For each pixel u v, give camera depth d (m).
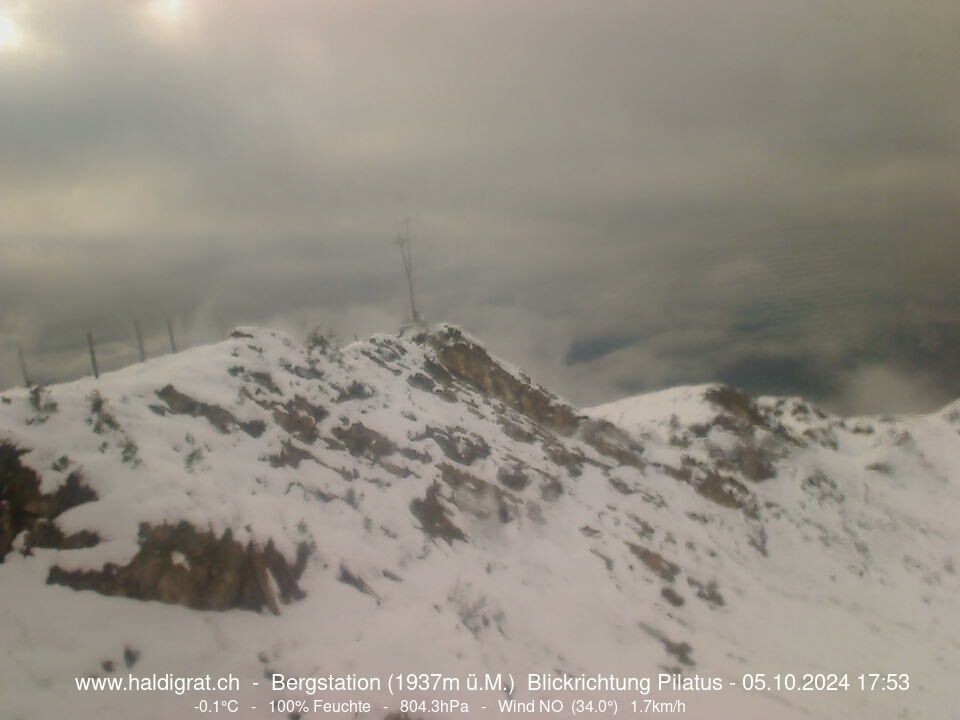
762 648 18.59
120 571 11.30
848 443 38.88
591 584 18.17
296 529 13.57
